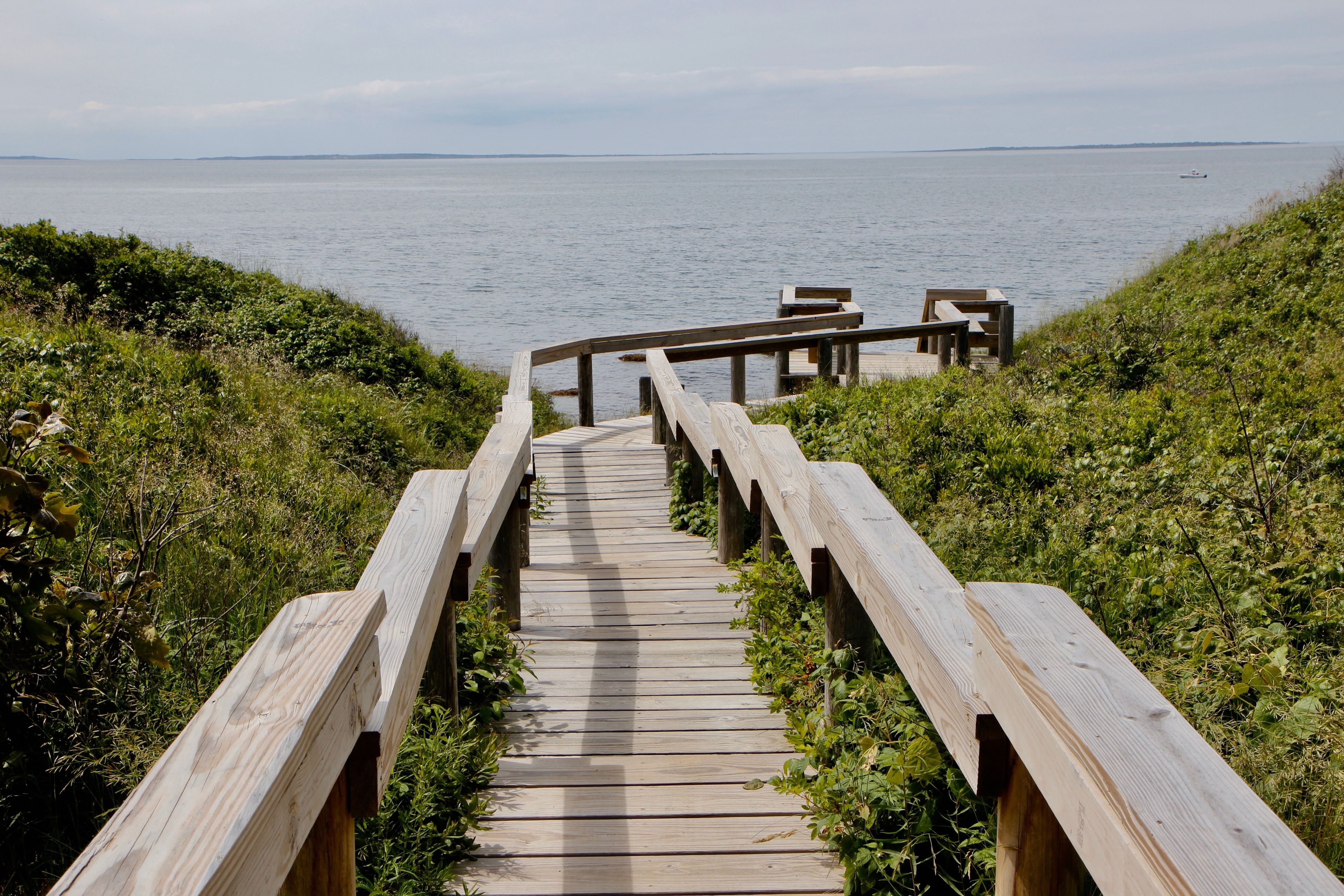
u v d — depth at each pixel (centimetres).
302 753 135
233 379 872
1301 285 1220
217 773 123
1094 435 698
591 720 360
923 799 255
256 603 392
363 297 3344
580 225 8269
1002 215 8444
